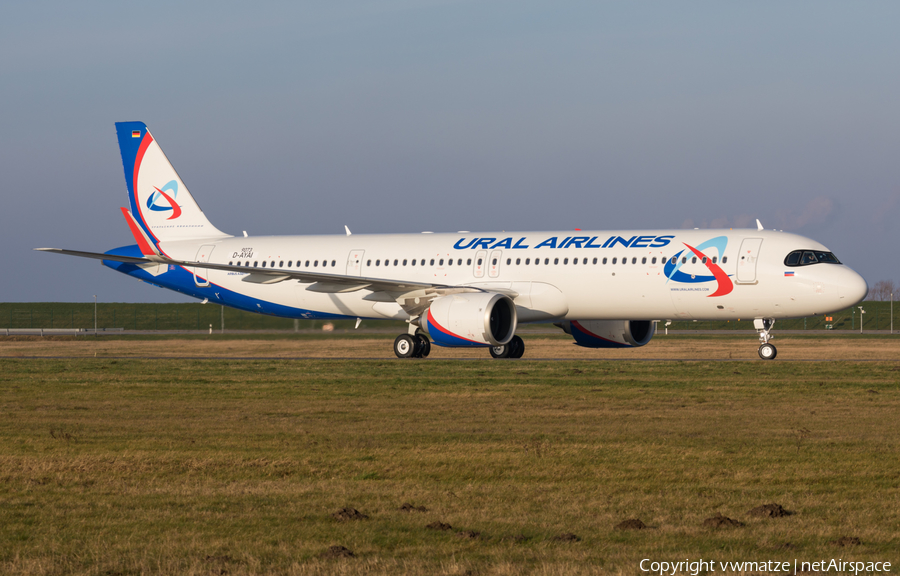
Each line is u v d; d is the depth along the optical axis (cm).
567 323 11750
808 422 5491
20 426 5494
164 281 12800
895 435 4978
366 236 11925
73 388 7662
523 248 10769
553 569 2586
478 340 10012
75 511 3309
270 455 4428
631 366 9412
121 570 2616
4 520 3183
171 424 5559
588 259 10381
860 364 9581
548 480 3856
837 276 9506
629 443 4719
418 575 2548
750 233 10012
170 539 2930
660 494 3569
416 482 3822
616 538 2925
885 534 2961
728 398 6669
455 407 6281
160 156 12988
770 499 3472
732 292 9819
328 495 3562
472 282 10912
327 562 2670
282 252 12144
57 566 2650
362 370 9238
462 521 3148
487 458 4328
